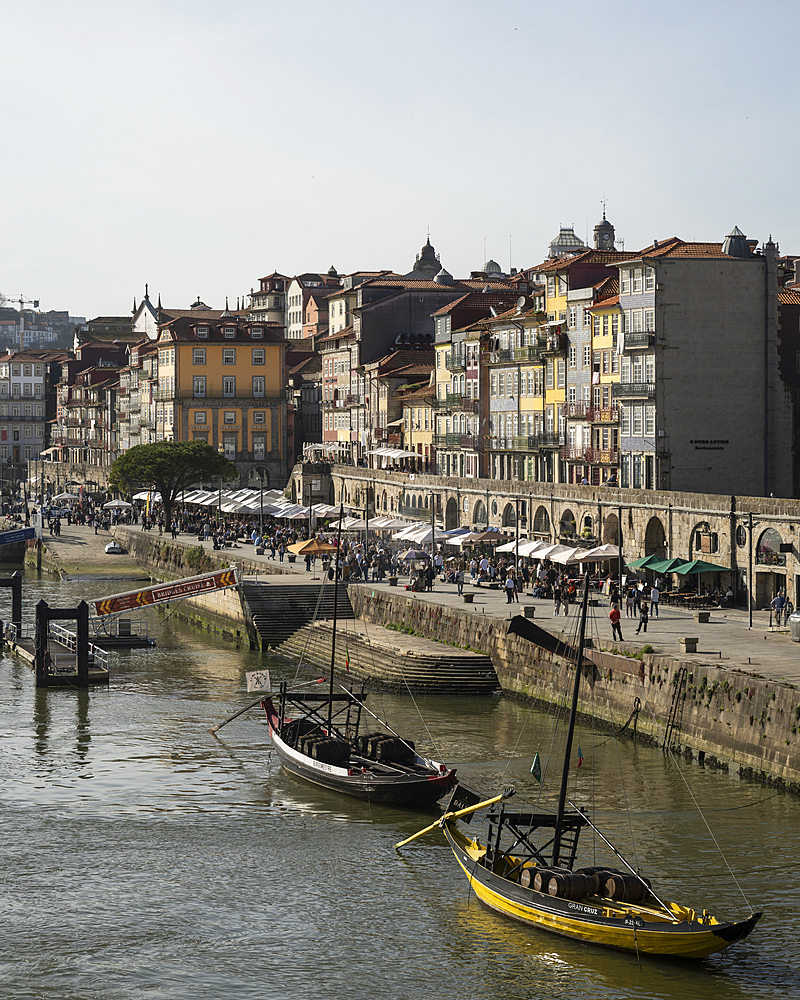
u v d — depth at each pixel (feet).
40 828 185.06
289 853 175.11
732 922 143.74
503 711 250.98
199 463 532.73
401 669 270.87
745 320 355.56
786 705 193.47
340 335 599.98
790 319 364.99
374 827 185.68
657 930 138.10
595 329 385.29
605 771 205.87
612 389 365.81
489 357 450.71
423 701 260.21
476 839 167.84
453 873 167.94
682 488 352.49
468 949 145.18
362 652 289.53
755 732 199.31
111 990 136.56
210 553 428.56
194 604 390.01
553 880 147.43
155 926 152.15
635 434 359.25
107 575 481.87
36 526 585.63
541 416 418.51
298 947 146.41
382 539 432.25
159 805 195.52
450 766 209.67
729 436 355.36
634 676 227.81
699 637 246.27
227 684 283.38
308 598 342.64
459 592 318.24
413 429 518.37
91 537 562.25
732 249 357.41
